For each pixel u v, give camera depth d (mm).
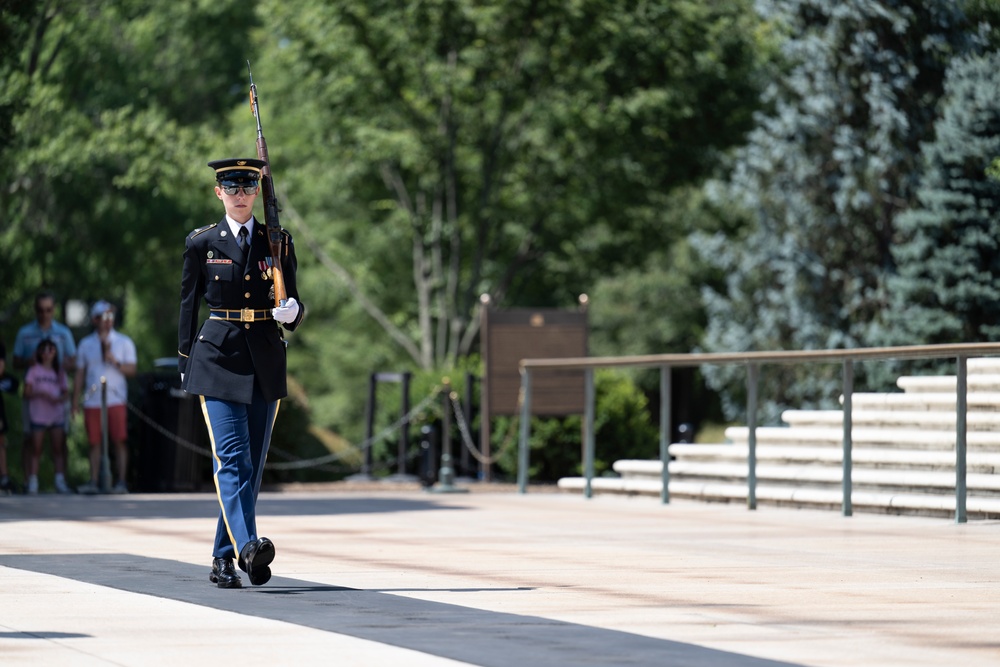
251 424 20531
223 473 20078
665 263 117062
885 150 62781
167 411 48500
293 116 87250
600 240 90188
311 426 85562
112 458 51250
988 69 56781
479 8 74188
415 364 104500
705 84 76688
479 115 79438
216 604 18391
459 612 17828
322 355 113750
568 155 78938
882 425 37500
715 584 20688
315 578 21297
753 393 35531
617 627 16750
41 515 33000
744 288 76375
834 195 67375
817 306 69688
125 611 17719
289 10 77688
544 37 75312
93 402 43562
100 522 31016
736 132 78500
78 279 85812
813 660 14781
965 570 22500
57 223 85500
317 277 97250
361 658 14570
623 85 75438
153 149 78250
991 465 33094
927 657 15000
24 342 43625
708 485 38312
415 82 77438
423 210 87875
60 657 14516
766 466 39312
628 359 39000
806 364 69750
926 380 38312
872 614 17859
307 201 94875
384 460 58906
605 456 57156
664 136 77188
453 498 40312
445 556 24469
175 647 15164
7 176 76125
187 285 20344
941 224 57562
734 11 76688
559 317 54062
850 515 33250
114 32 82250
